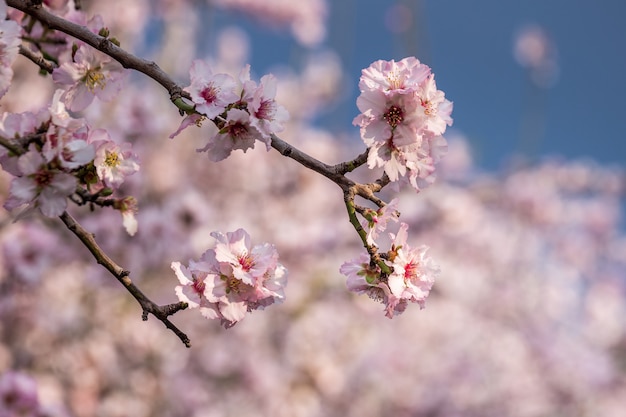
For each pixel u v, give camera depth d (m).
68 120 1.81
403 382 8.30
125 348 6.96
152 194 6.73
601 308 10.32
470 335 8.80
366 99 1.91
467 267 9.25
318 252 8.06
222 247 1.91
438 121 1.98
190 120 1.89
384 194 8.31
